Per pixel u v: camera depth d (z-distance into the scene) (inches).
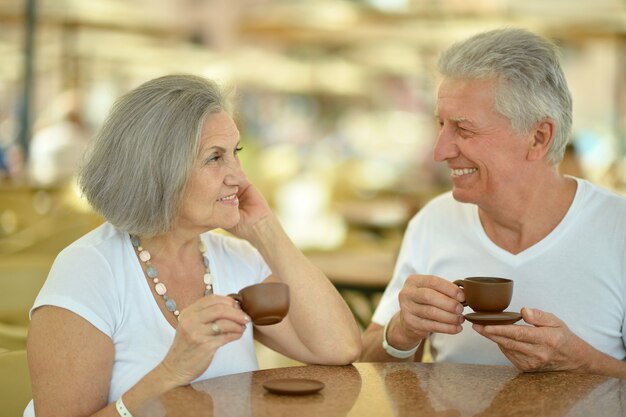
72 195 271.1
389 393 72.5
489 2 321.4
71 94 351.6
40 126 437.4
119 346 81.4
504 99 89.7
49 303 78.7
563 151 93.1
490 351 96.4
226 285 88.9
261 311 72.3
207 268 87.8
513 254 95.9
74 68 429.1
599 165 359.9
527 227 94.5
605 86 767.1
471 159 92.1
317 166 502.6
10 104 556.1
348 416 65.7
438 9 328.8
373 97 764.0
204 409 67.3
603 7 307.1
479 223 98.7
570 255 93.4
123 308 82.1
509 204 93.0
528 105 89.6
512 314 78.2
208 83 83.7
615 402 70.1
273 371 80.2
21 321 129.8
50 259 165.9
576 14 308.2
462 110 91.0
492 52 90.6
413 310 83.5
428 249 102.4
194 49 492.4
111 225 87.1
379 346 95.9
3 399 94.6
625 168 314.8
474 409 67.8
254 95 813.9
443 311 82.0
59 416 76.4
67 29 393.1
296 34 372.8
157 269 85.0
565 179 96.2
